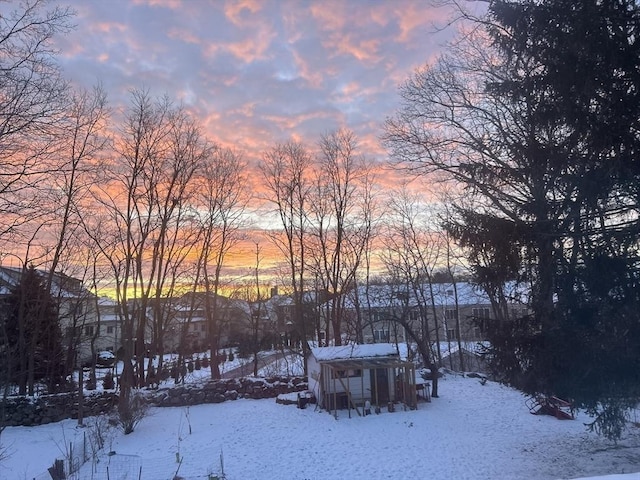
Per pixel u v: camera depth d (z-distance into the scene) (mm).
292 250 35031
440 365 37000
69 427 20234
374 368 22578
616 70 9453
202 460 15547
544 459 14961
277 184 35219
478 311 50031
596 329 10234
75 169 24812
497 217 12336
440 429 19109
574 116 9867
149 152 36625
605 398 10570
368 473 14336
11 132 12719
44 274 32719
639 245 10047
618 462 14141
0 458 14859
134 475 13828
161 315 31297
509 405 22984
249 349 51938
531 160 11945
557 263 11102
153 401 23953
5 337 22797
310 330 41750
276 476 14141
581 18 9383
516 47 11188
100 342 51438
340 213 35438
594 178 9977
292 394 25234
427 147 21531
